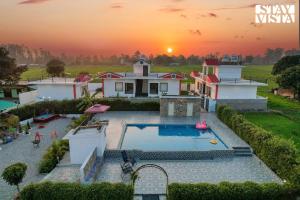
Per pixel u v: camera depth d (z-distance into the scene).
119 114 30.53
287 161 14.29
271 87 59.53
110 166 16.73
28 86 42.22
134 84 37.38
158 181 14.62
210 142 21.53
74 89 35.22
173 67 123.94
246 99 33.41
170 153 18.11
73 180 14.48
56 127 26.16
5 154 18.83
